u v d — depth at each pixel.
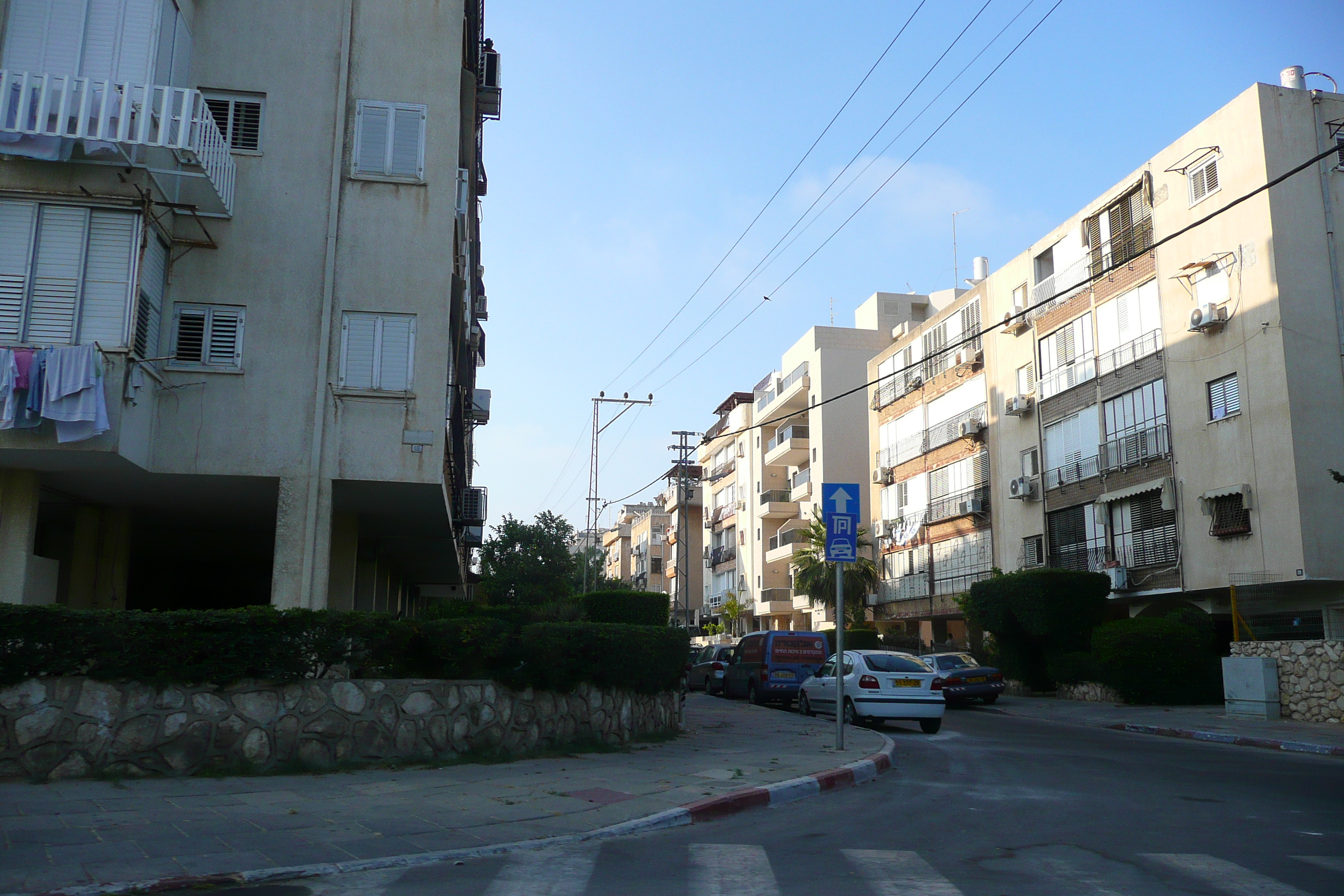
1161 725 20.42
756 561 64.12
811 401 56.56
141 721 10.21
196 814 8.29
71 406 12.47
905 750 15.62
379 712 11.38
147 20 13.40
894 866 7.08
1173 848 7.76
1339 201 25.84
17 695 9.82
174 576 26.84
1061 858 7.37
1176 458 28.34
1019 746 16.53
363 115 15.67
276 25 15.69
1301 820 9.03
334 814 8.50
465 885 6.41
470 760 11.89
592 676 14.02
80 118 12.59
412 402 15.03
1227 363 26.56
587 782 10.54
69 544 18.25
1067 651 30.95
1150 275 29.77
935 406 43.53
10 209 12.88
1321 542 24.08
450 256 15.45
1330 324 25.17
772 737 16.02
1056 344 34.72
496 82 23.55
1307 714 20.62
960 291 55.81
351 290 15.17
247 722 10.62
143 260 13.26
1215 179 27.27
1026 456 36.34
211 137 13.83
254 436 14.62
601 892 6.26
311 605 14.34
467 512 24.53
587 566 63.78
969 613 35.69
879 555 49.22
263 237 15.07
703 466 80.75
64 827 7.63
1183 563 27.89
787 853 7.54
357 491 15.55
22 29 13.12
